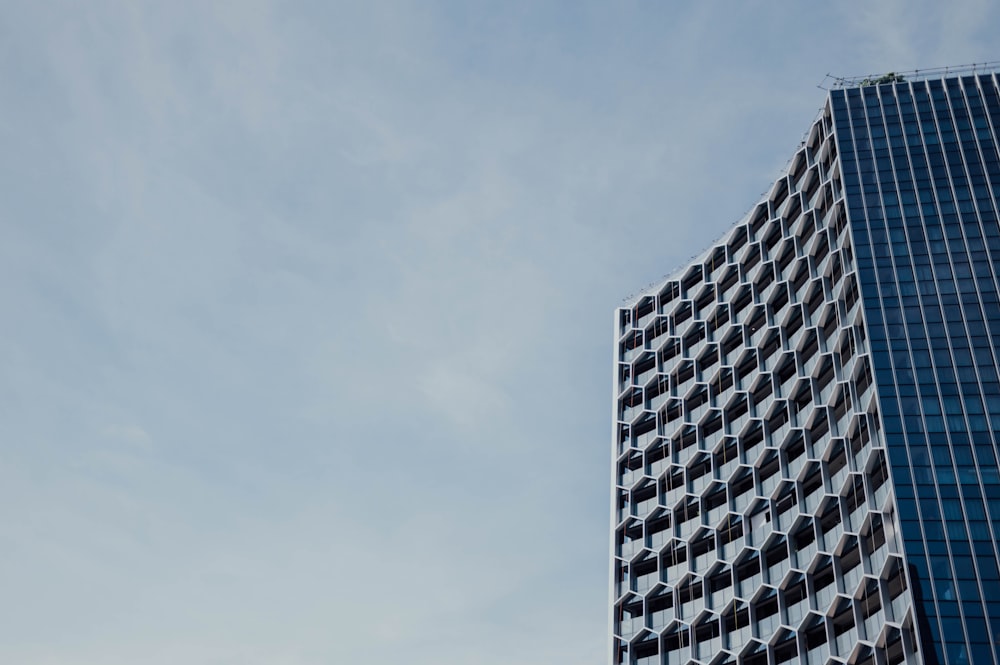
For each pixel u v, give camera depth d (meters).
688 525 98.88
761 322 104.69
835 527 82.44
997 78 102.50
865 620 75.75
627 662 94.62
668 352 116.06
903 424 79.06
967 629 67.50
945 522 72.88
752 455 96.12
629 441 112.50
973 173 95.44
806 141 108.69
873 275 89.94
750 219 113.50
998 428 77.44
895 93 103.88
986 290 86.69
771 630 84.19
